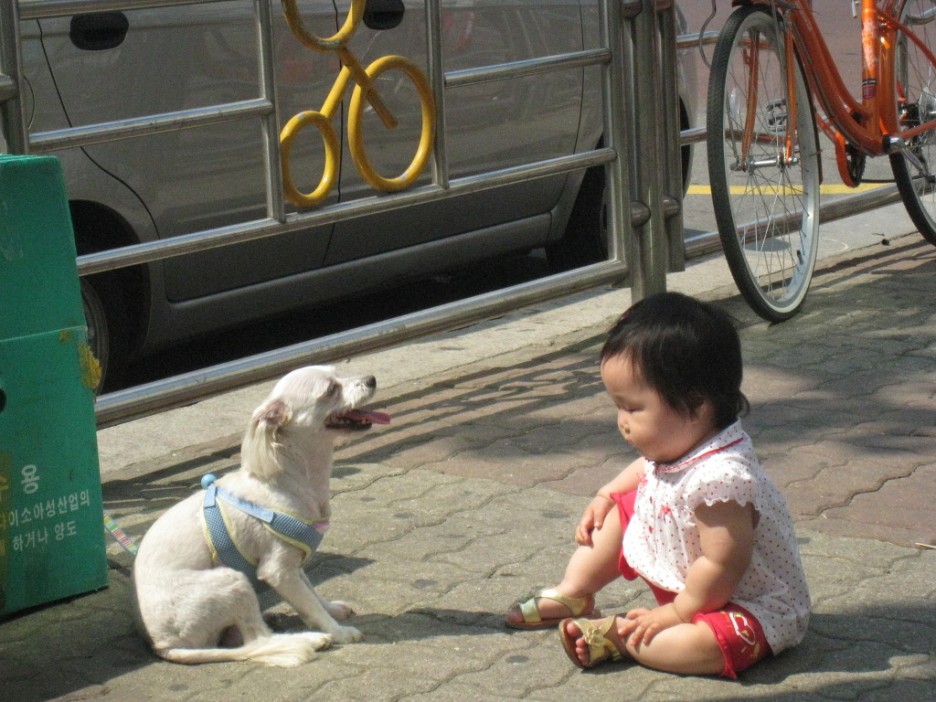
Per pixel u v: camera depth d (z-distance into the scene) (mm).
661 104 6719
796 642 3584
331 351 5641
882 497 4680
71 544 4133
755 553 3525
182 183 6090
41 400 3984
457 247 7367
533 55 7301
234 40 6148
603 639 3555
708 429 3488
